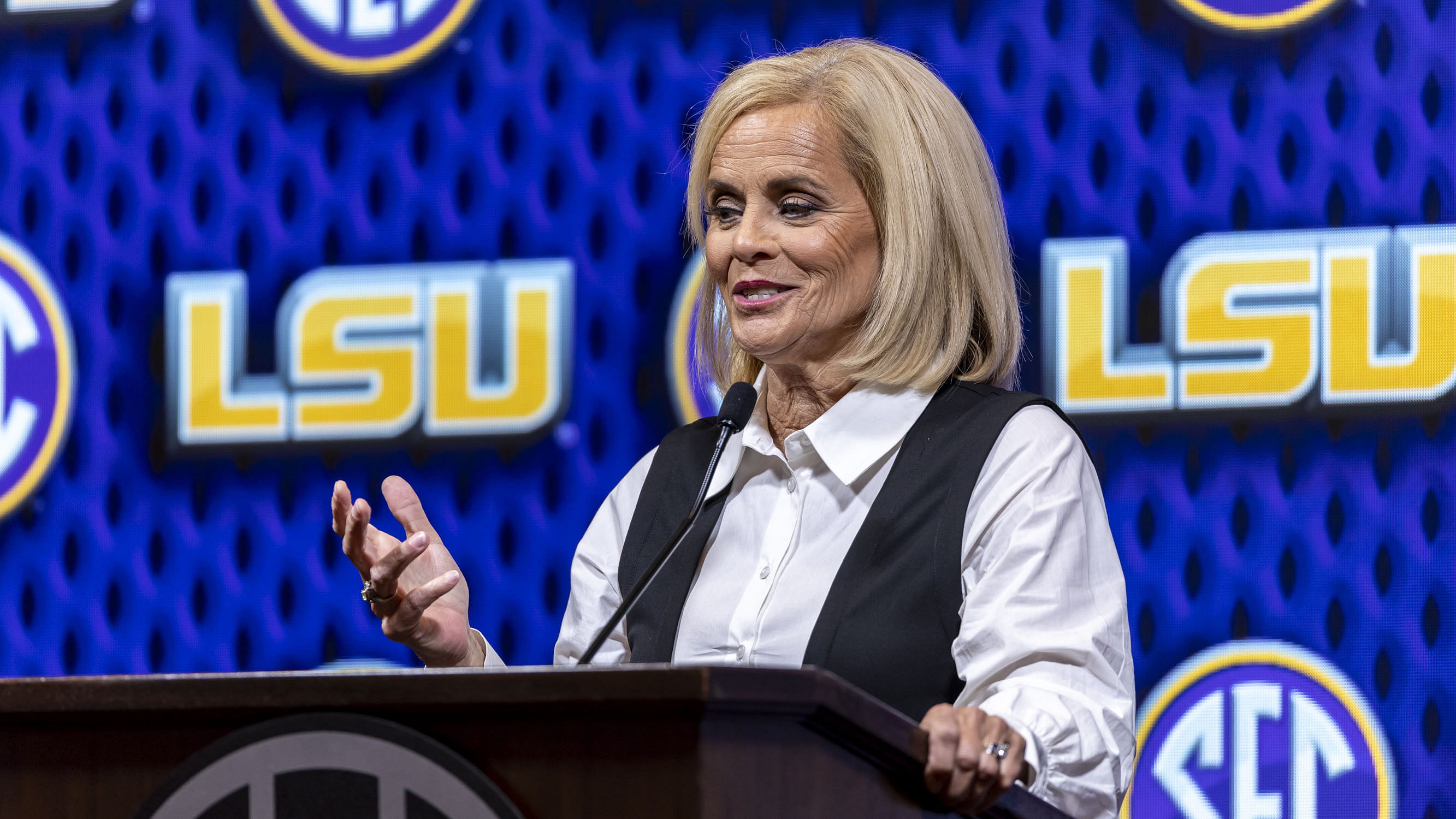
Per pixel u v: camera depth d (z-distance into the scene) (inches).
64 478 429.4
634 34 417.7
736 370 226.7
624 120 416.5
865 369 201.5
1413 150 376.5
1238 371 378.0
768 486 209.3
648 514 218.8
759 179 201.9
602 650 216.7
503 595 408.5
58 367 432.5
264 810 125.4
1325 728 366.6
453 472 413.7
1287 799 366.3
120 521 426.3
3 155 440.5
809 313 201.0
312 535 419.2
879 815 130.4
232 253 430.0
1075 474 189.6
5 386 433.1
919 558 188.1
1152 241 385.4
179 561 423.2
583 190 416.2
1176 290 382.6
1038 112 393.7
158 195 434.3
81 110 439.5
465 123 423.2
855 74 205.3
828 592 191.8
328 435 419.8
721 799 119.1
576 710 120.4
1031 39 396.2
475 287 417.4
